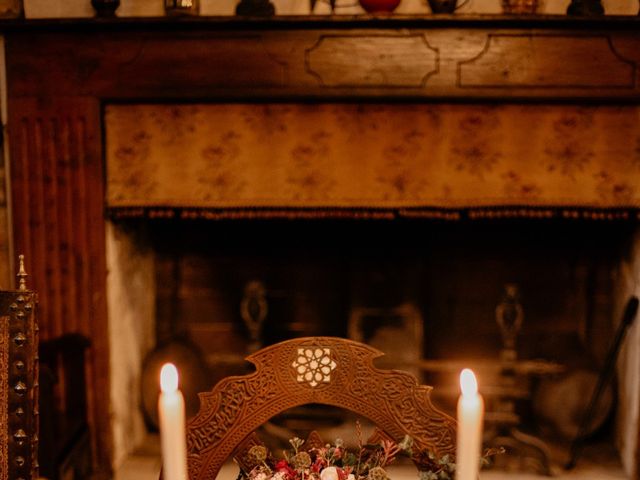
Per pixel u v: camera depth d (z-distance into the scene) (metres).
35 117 2.54
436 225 3.09
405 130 2.52
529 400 3.12
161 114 2.55
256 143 2.55
